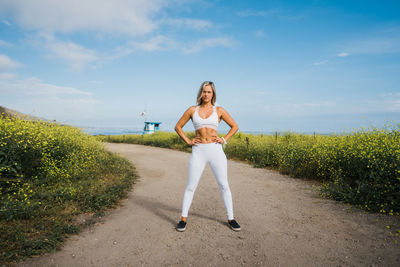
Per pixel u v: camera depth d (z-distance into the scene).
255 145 11.06
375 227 3.24
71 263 2.38
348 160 5.51
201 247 2.76
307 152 7.31
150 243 2.85
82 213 3.74
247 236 3.05
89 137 8.62
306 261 2.45
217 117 3.21
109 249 2.70
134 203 4.47
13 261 2.32
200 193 5.23
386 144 4.82
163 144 18.19
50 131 5.90
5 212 3.16
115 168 7.19
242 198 4.83
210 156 3.20
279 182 6.30
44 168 5.11
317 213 3.87
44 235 2.87
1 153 4.41
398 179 3.95
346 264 2.37
